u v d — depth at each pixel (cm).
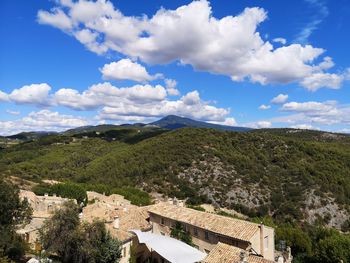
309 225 9500
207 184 11119
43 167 14325
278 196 10450
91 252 3441
